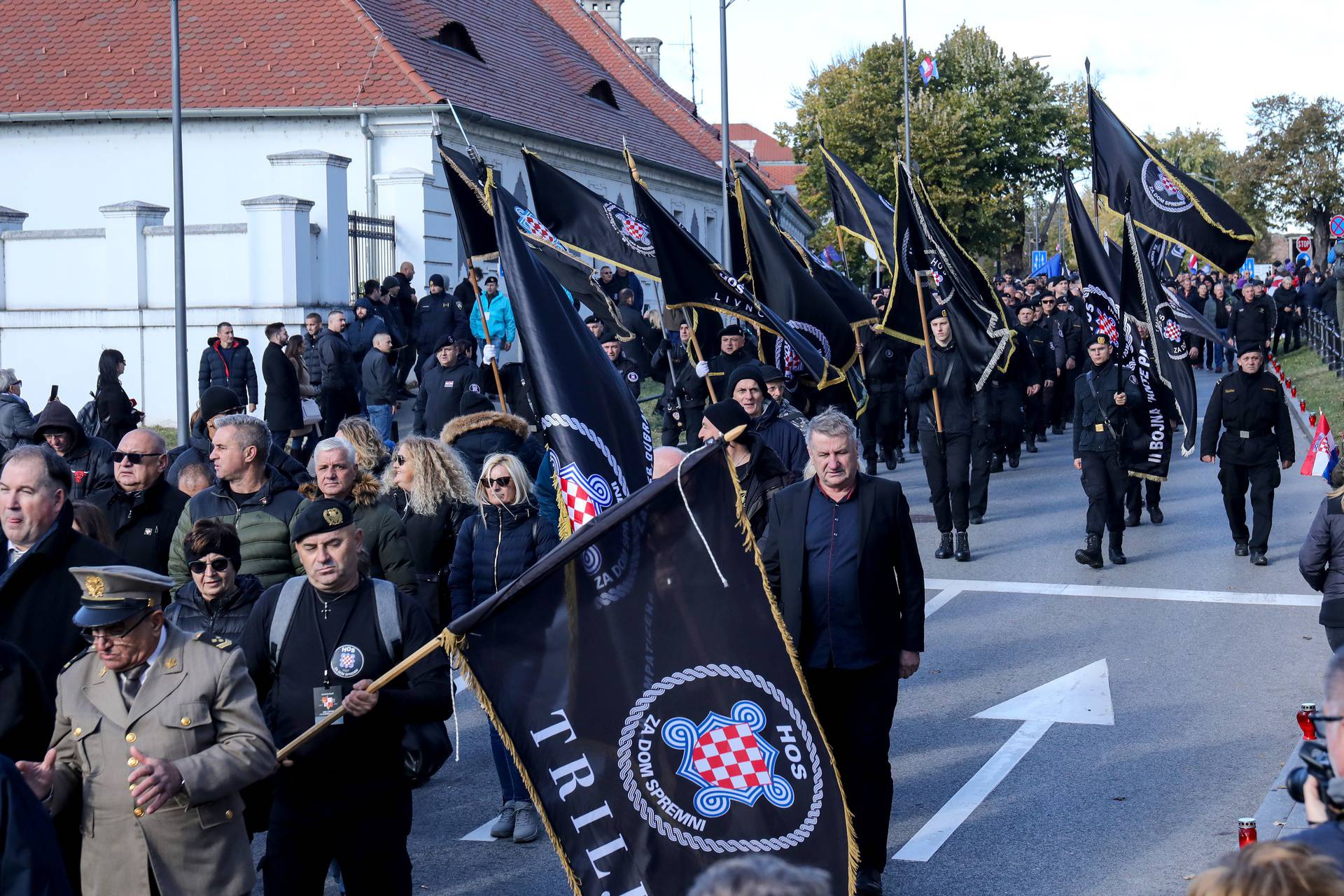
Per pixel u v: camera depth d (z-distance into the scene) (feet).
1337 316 97.30
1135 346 41.42
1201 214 55.77
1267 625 33.73
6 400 45.27
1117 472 41.09
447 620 25.29
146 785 13.51
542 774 14.78
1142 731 25.91
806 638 19.61
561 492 22.62
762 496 21.76
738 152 159.94
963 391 42.70
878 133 177.17
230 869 14.53
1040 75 184.96
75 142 87.56
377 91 83.87
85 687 14.48
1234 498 41.73
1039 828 21.39
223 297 74.74
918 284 43.39
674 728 15.01
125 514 24.25
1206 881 7.70
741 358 41.16
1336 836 9.70
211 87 86.17
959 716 27.20
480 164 31.68
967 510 42.83
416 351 73.10
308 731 15.29
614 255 41.88
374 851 15.60
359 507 22.15
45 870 11.46
